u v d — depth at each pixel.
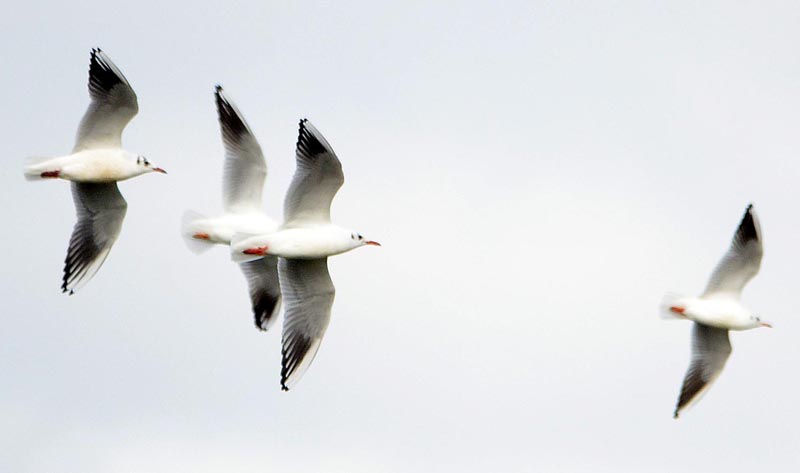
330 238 23.06
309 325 23.80
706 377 26.03
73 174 24.42
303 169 22.81
